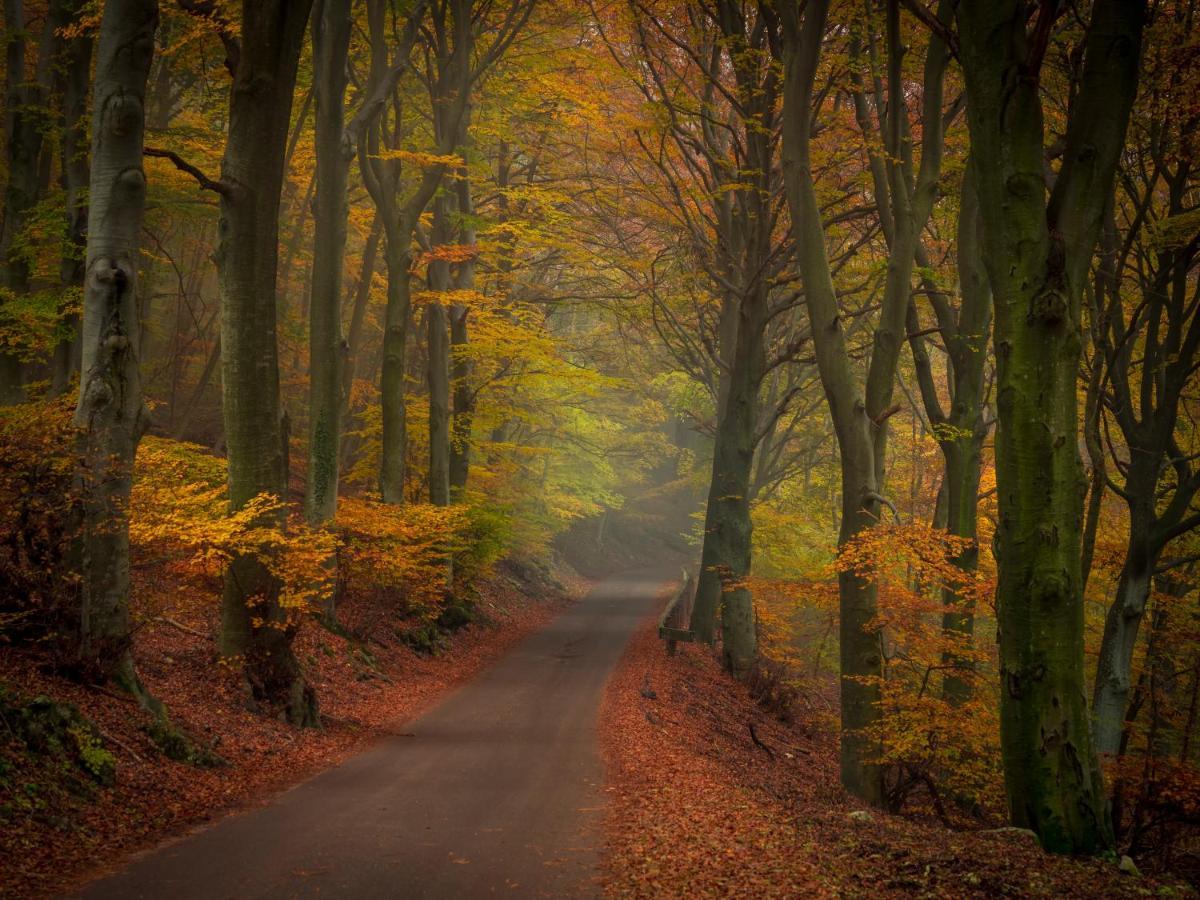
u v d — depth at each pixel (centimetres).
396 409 2231
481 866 775
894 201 1591
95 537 1074
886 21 1573
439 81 2228
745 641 2442
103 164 1066
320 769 1189
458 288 2555
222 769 1085
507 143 2858
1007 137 993
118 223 1072
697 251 2420
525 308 2748
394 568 1897
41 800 797
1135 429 1494
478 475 3002
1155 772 1295
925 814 1496
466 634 2609
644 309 2870
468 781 1138
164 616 1392
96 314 1073
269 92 1290
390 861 780
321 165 1777
